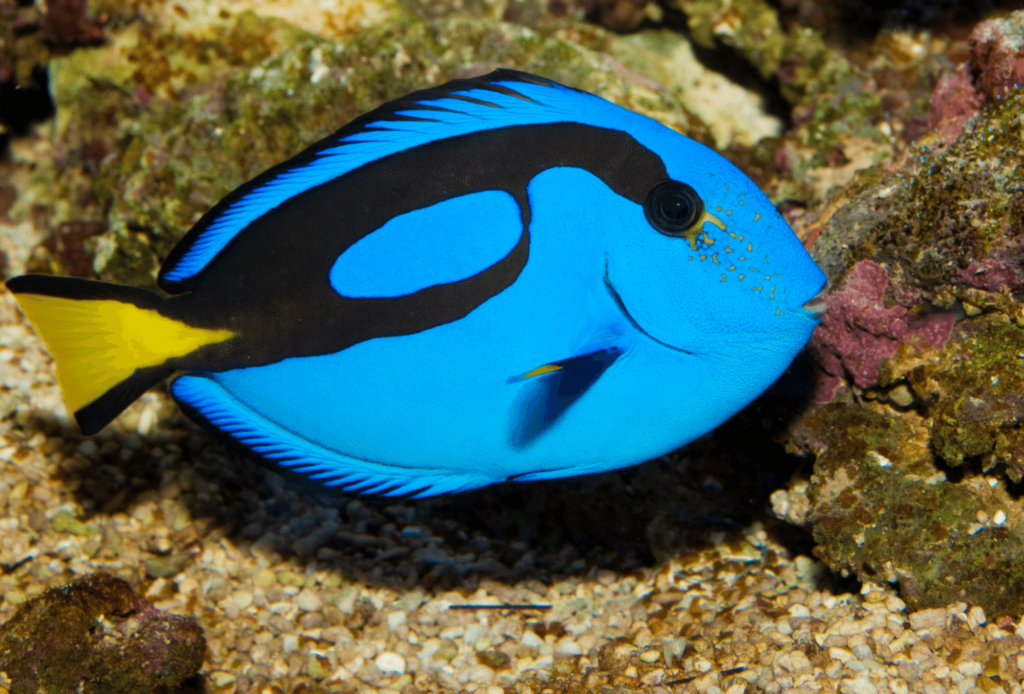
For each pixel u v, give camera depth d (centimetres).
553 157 57
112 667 64
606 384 57
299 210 57
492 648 69
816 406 69
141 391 58
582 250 57
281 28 90
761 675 63
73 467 78
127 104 92
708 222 57
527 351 57
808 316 57
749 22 90
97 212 100
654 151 57
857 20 84
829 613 66
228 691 67
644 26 99
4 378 86
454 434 58
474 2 100
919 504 65
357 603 72
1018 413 63
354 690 68
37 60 97
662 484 74
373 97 81
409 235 57
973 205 65
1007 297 64
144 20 88
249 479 82
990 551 64
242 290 57
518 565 75
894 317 66
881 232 67
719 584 71
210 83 89
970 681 62
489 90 57
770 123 99
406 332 57
